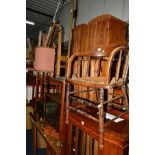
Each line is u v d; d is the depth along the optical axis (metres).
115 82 1.25
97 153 1.33
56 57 2.45
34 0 4.00
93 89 1.65
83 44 2.20
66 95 1.65
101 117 1.16
